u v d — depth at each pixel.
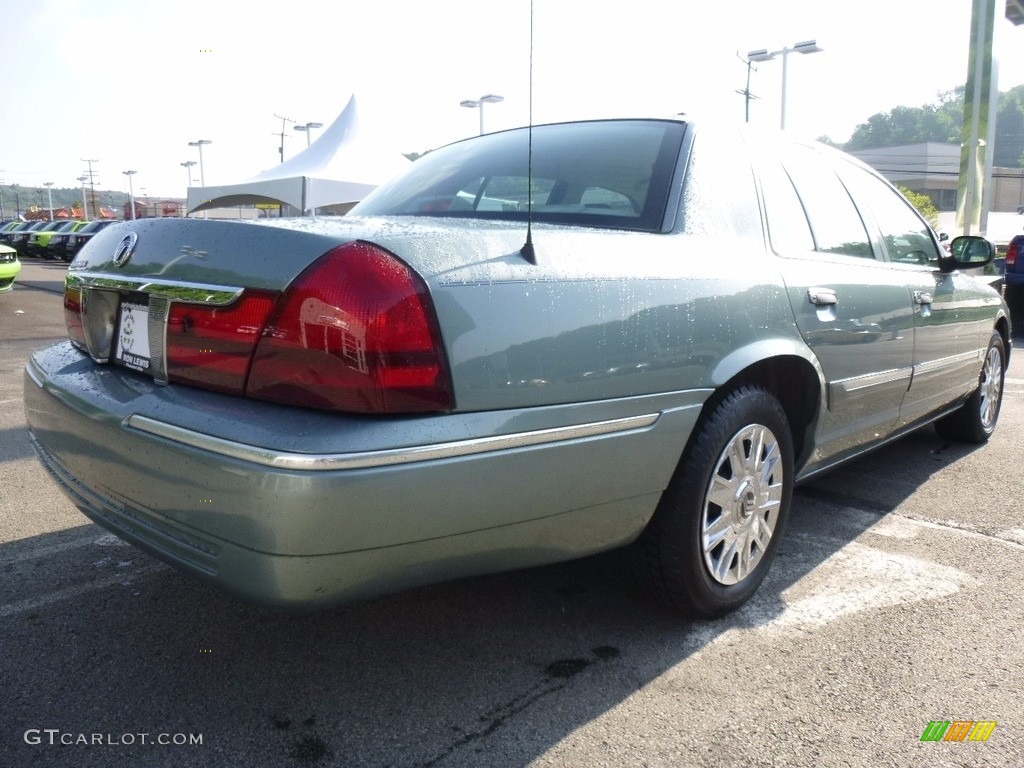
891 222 3.59
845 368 2.84
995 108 15.38
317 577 1.61
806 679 2.16
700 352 2.18
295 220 1.95
